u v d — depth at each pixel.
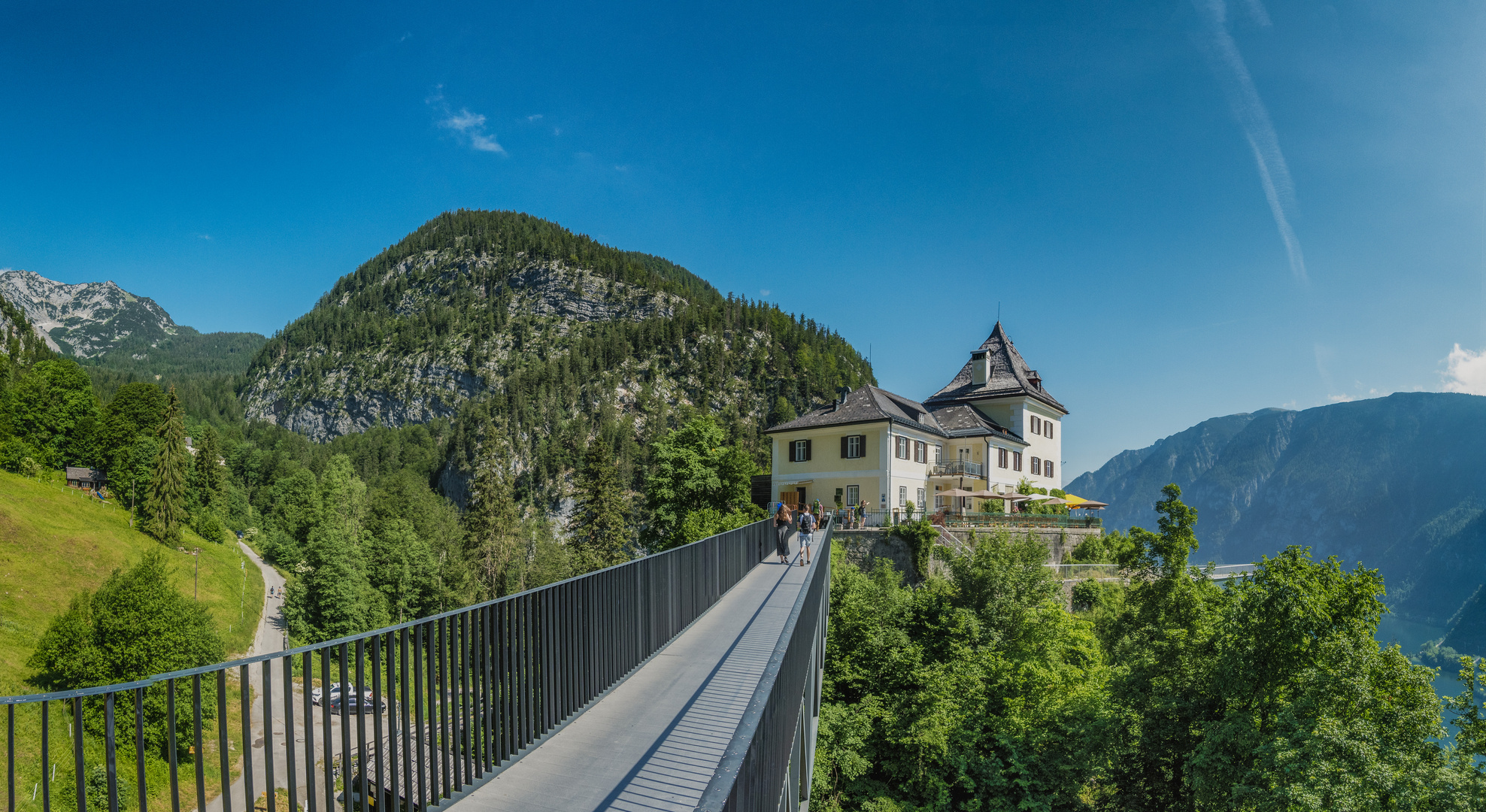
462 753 6.36
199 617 45.00
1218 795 24.92
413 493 141.12
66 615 42.53
